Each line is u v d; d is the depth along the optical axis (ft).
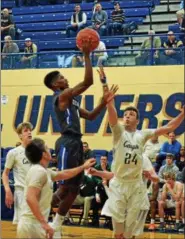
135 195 28.55
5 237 37.96
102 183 46.83
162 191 46.26
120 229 28.99
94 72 59.57
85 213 47.80
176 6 75.56
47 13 80.69
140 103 58.59
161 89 58.39
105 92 27.76
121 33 68.18
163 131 28.43
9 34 71.67
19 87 61.82
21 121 61.31
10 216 52.01
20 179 30.25
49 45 68.80
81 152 27.63
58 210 27.32
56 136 60.23
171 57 58.44
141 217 29.50
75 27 71.67
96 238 39.19
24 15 81.05
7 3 83.30
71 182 27.22
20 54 62.13
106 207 28.78
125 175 28.30
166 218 46.98
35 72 61.57
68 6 80.23
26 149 22.53
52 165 45.55
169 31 66.80
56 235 27.04
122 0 77.77
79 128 27.61
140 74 58.85
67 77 60.44
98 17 69.21
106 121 58.80
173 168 47.60
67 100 27.12
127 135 28.22
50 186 22.35
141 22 74.59
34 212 21.56
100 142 58.75
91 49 26.96
